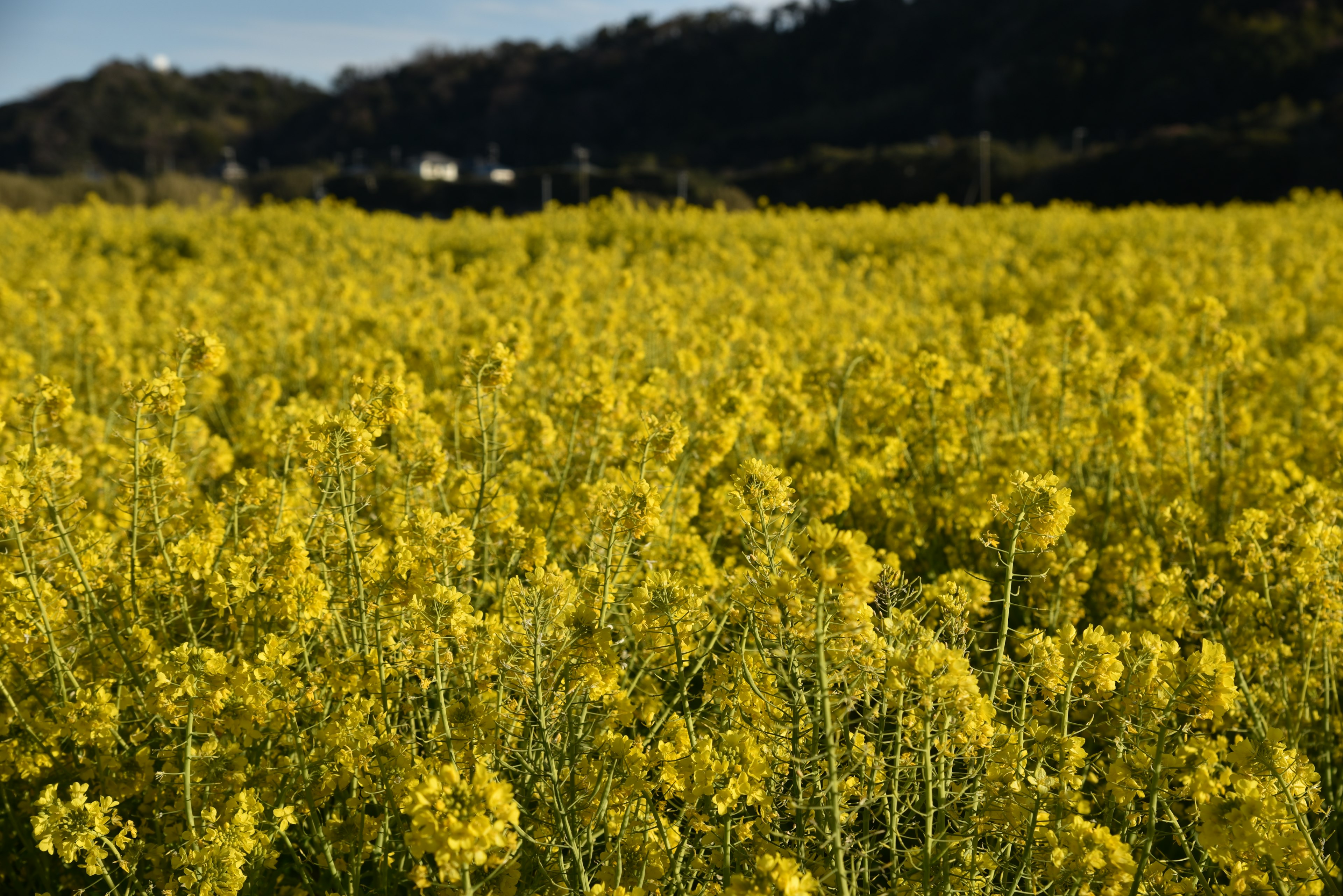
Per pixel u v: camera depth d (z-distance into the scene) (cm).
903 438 563
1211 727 330
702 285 1176
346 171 10394
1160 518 430
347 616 323
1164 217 2016
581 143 10900
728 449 438
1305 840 216
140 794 314
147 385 342
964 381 573
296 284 1220
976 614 382
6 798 301
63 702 315
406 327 854
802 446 562
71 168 10788
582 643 271
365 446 304
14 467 306
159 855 274
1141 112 6681
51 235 1956
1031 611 399
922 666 220
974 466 532
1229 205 2919
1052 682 247
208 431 569
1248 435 568
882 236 1864
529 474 466
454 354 714
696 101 10606
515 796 268
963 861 247
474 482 391
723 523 447
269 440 491
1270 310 969
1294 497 375
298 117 12119
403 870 259
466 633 274
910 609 308
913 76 9388
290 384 780
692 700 321
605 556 314
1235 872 231
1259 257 1361
